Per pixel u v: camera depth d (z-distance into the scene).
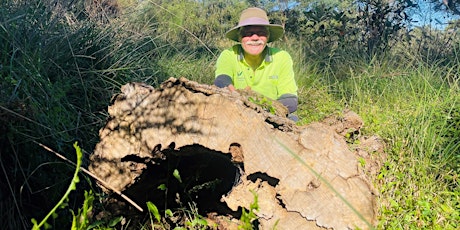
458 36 6.88
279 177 2.30
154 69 4.92
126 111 2.55
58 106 3.24
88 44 4.32
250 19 3.74
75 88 3.81
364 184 2.31
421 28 6.99
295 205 2.29
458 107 4.03
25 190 2.80
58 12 4.27
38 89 3.24
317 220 2.27
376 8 7.05
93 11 5.07
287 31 7.54
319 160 2.31
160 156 2.54
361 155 3.08
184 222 2.77
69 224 2.70
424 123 3.76
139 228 2.79
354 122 3.27
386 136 3.67
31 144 2.88
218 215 2.80
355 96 4.97
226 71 3.95
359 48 6.68
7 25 3.47
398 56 6.20
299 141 2.34
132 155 2.54
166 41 6.50
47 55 3.74
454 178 3.26
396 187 3.02
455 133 3.68
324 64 6.44
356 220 2.25
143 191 2.72
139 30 5.62
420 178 3.16
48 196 2.81
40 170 2.85
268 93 3.98
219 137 2.38
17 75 3.19
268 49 4.02
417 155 3.40
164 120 2.45
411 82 5.00
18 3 3.95
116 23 5.07
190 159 2.77
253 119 2.35
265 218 2.34
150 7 6.10
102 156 2.58
